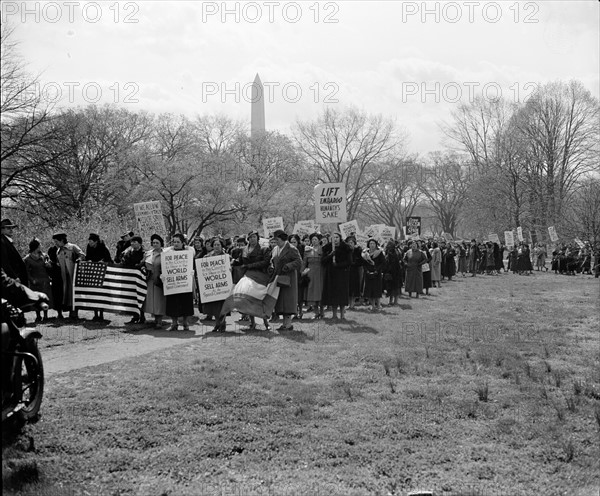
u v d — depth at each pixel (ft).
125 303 42.96
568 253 122.52
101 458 17.85
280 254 39.91
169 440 19.33
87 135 139.33
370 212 237.04
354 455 18.17
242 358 30.30
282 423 20.84
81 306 42.93
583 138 151.53
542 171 158.30
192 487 16.16
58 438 19.26
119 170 138.31
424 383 26.40
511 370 28.71
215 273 42.16
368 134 183.21
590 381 26.84
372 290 53.67
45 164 109.91
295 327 42.01
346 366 29.32
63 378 26.45
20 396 19.70
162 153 155.12
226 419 21.24
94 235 44.65
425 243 84.23
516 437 19.81
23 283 22.03
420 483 16.44
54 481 16.42
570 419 21.59
